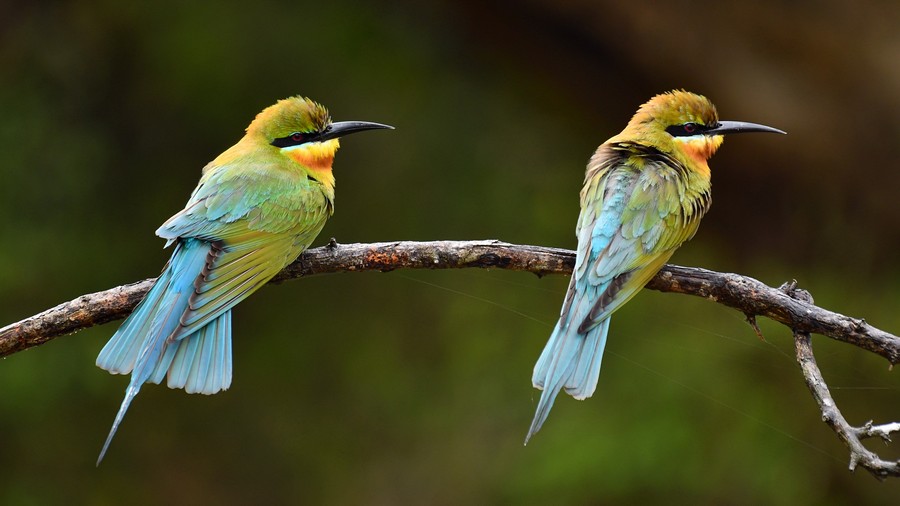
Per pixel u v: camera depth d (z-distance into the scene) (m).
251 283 7.45
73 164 13.32
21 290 12.76
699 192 8.04
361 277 14.02
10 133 13.21
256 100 13.63
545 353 7.04
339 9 13.82
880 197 12.71
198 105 13.65
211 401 13.66
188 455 13.34
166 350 6.89
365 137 13.88
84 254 13.06
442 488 12.56
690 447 11.58
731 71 12.51
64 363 12.67
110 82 13.72
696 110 8.54
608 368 12.20
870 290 12.62
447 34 13.63
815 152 12.69
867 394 11.88
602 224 7.56
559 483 11.64
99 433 13.00
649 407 11.88
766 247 13.23
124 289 7.07
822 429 11.68
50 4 13.77
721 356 12.00
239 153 8.34
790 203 13.08
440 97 13.95
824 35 12.23
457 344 13.25
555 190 13.54
